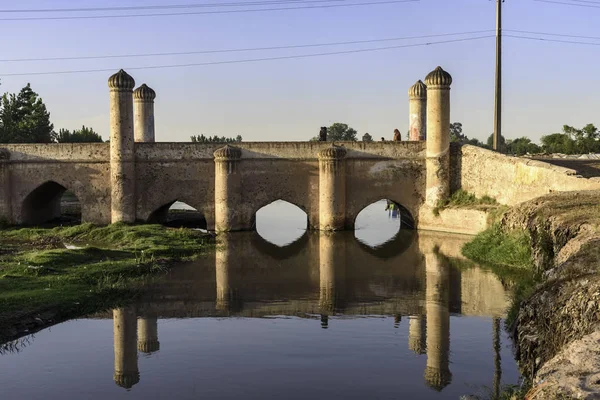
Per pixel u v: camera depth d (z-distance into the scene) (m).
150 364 10.44
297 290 15.82
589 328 7.52
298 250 22.33
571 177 19.31
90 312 13.74
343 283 16.59
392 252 21.66
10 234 25.56
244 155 27.12
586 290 8.36
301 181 27.30
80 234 25.31
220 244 23.62
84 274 16.64
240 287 16.17
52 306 13.54
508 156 23.61
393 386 9.29
